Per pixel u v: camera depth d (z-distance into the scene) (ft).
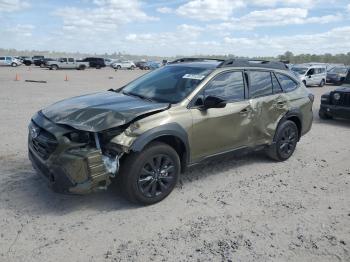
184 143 14.98
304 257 11.31
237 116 17.10
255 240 12.16
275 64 20.74
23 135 24.86
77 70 162.81
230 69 17.44
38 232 12.12
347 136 29.30
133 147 13.20
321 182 17.97
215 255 11.20
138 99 15.88
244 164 20.30
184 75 17.04
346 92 34.37
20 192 15.10
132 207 14.26
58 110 14.39
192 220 13.44
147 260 10.82
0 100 43.09
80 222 12.92
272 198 15.71
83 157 12.47
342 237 12.59
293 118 21.27
